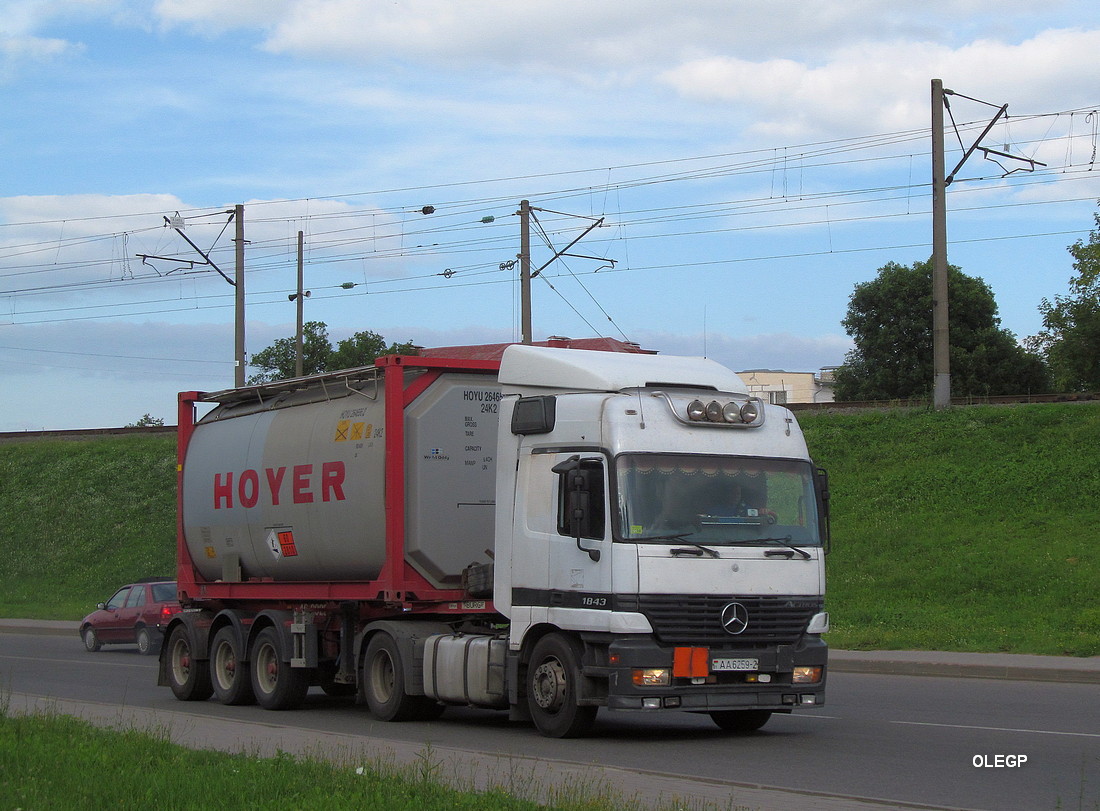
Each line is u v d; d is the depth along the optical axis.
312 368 67.81
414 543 14.07
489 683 13.00
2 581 42.84
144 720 13.31
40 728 11.57
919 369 61.12
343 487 14.81
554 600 12.23
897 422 33.69
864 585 25.48
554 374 12.84
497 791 8.18
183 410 18.92
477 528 14.42
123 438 52.84
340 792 8.09
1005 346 61.84
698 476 12.11
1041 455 29.30
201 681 17.62
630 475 11.82
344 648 15.28
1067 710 14.25
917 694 16.30
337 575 15.38
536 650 12.51
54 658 26.64
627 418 12.01
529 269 37.41
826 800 8.46
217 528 17.56
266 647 16.33
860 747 11.62
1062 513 26.53
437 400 14.43
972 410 32.94
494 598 13.06
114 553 42.91
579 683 11.98
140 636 27.78
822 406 36.19
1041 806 8.55
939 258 34.31
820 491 12.74
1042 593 22.89
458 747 11.86
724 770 10.26
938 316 34.09
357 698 14.81
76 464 50.78
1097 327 47.19
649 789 8.88
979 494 28.44
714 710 11.75
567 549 12.12
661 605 11.59
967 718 13.66
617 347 33.00
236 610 17.30
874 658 19.88
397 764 9.60
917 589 24.59
